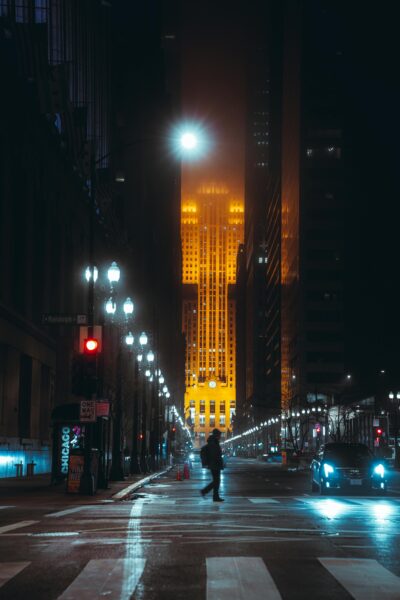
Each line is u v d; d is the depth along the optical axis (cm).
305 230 15262
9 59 4981
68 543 1352
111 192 8562
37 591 920
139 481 4288
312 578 1008
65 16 6831
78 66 7494
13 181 5044
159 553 1223
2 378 4884
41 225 5781
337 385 14675
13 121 4878
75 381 2925
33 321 5666
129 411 8338
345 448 3189
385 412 10538
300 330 14950
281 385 18012
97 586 950
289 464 10681
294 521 1769
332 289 15062
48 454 6184
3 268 4825
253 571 1055
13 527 1639
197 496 3000
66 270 6656
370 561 1152
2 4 5194
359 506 2311
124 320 5469
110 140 9744
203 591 917
